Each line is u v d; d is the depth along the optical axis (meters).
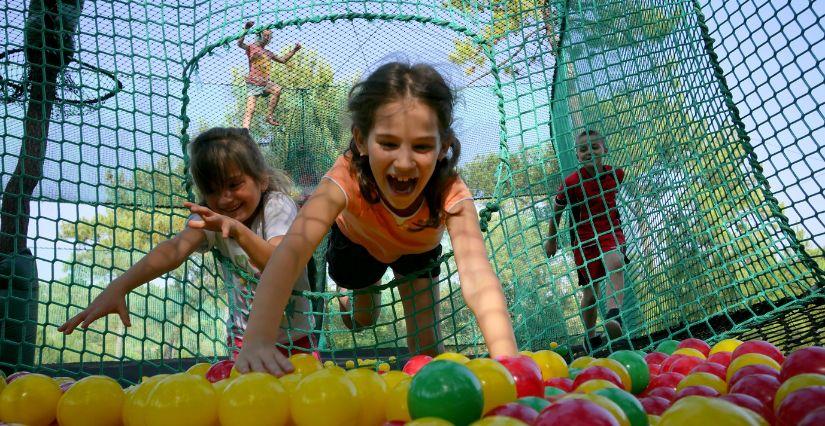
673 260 3.79
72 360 7.95
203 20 3.72
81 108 3.45
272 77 6.27
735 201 3.56
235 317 3.43
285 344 3.71
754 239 3.47
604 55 3.94
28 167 3.85
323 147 6.95
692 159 3.75
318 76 6.27
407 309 3.75
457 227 2.95
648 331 4.13
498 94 3.80
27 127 3.86
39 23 3.62
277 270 2.58
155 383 1.73
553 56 4.00
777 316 3.33
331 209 2.90
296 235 2.72
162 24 3.62
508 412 1.53
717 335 3.29
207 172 3.58
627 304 4.79
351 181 3.01
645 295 4.18
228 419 1.64
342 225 3.48
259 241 3.19
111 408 1.89
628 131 3.97
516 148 4.30
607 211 3.68
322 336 5.14
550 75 4.20
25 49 3.46
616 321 4.62
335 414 1.63
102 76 4.00
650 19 3.96
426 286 3.72
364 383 1.81
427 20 3.88
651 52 3.92
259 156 3.82
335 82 6.37
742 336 3.48
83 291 8.11
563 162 5.21
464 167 7.27
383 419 1.84
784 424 1.40
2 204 3.85
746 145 3.53
